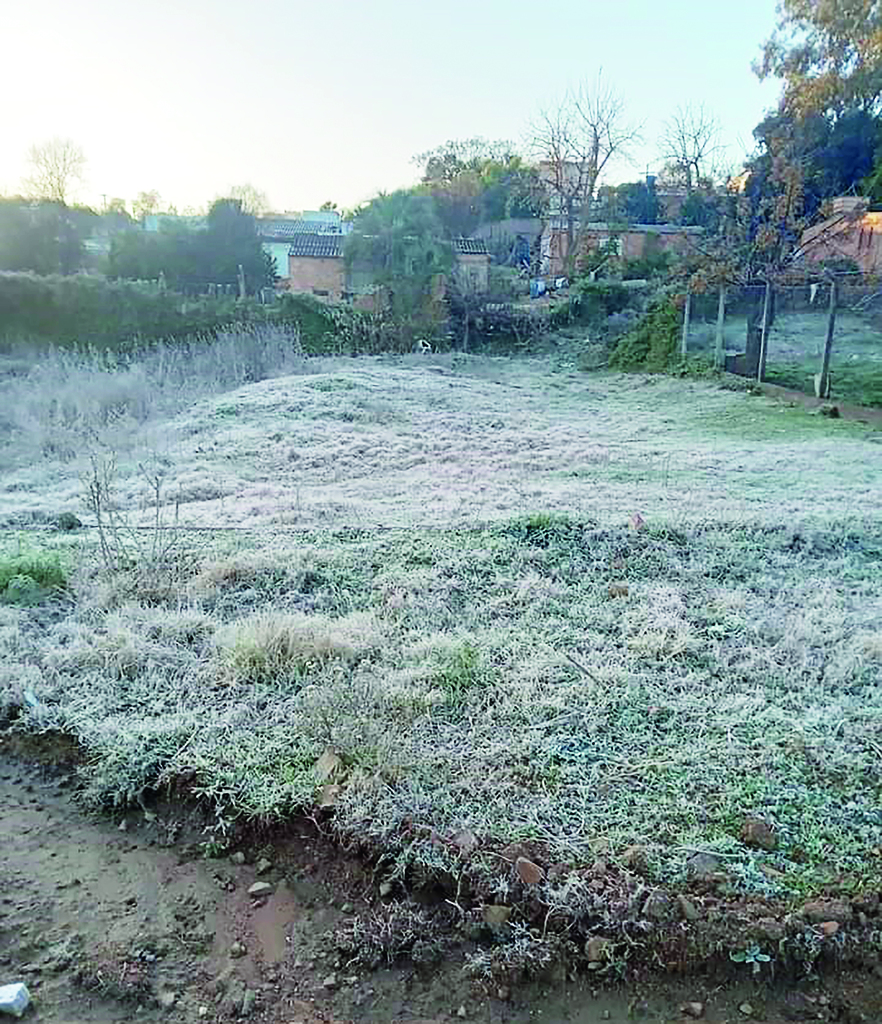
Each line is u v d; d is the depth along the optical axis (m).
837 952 1.80
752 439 8.88
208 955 1.85
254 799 2.29
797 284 13.48
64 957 1.82
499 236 32.75
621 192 28.72
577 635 3.43
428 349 17.47
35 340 15.72
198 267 21.39
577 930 1.85
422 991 1.76
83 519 5.46
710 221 20.50
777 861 2.04
